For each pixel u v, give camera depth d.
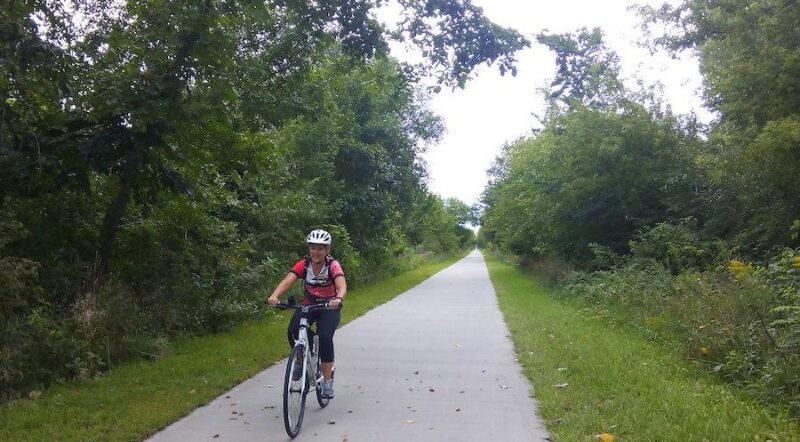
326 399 6.45
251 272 13.36
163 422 5.70
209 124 9.16
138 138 8.06
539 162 23.30
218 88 8.36
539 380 7.56
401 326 12.82
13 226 7.08
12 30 7.00
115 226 9.51
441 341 10.88
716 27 15.39
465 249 113.94
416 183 30.06
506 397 6.92
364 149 24.33
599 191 19.92
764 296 8.26
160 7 7.94
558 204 20.97
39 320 7.12
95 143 7.98
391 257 33.62
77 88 8.10
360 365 8.73
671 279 13.41
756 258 13.75
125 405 6.17
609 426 5.58
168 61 8.06
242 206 14.41
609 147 18.80
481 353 9.70
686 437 5.25
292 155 19.22
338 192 22.52
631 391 6.86
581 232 21.09
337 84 18.45
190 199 10.22
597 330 11.59
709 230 16.00
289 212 16.09
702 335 8.55
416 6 10.20
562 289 19.67
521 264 37.59
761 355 7.46
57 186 8.27
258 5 8.88
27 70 7.39
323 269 6.29
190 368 8.00
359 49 10.35
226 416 6.07
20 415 5.72
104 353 8.05
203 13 7.91
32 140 7.84
